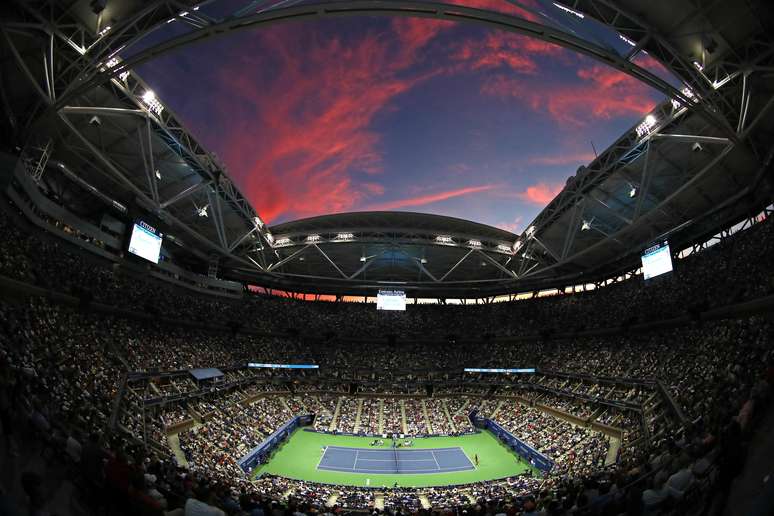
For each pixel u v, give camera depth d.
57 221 41.69
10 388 10.98
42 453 10.02
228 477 31.25
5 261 30.33
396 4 26.59
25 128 33.75
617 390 49.22
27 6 25.94
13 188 33.19
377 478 42.38
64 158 43.53
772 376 10.67
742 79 30.31
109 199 48.59
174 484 14.61
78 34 29.66
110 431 23.50
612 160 45.09
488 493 31.69
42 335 29.38
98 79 30.06
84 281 42.34
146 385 42.34
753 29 26.62
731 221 49.22
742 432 9.51
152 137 43.22
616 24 28.78
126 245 49.84
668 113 37.97
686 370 37.41
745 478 7.40
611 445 39.38
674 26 27.45
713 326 40.91
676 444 17.89
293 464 45.25
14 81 31.22
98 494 8.52
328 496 32.97
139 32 30.12
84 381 29.86
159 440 33.41
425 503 31.38
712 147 39.41
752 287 37.62
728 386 25.69
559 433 48.47
